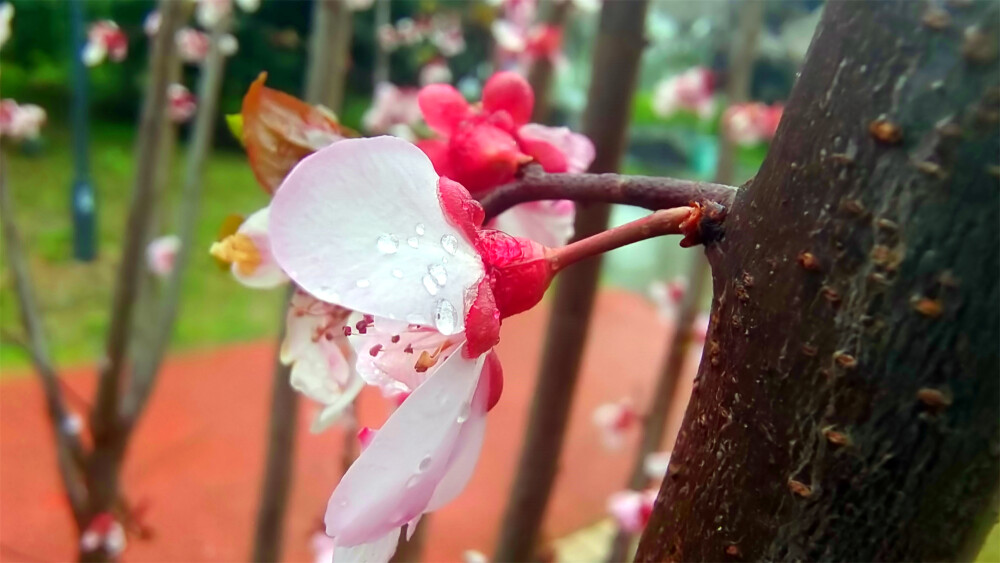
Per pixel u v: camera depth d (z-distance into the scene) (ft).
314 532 0.58
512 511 0.42
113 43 0.88
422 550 0.41
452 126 0.21
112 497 0.57
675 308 0.78
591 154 0.22
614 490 1.00
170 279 0.58
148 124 0.52
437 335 0.15
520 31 0.67
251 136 0.20
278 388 0.51
